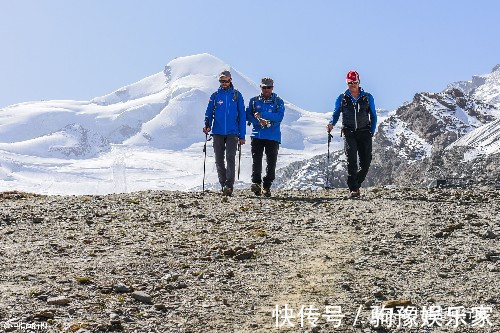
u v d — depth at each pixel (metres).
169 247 9.10
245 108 15.63
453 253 8.84
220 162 15.73
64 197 14.28
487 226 10.64
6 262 8.01
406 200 13.82
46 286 7.02
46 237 9.59
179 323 6.20
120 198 13.88
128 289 7.04
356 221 11.10
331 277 7.71
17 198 14.17
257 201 13.77
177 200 13.62
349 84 14.93
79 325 5.86
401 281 7.55
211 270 7.97
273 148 15.22
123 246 9.12
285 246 9.30
